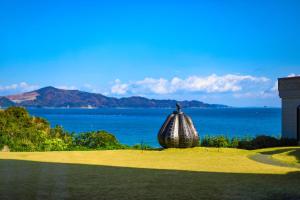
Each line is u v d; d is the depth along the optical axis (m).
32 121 24.09
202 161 15.70
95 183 10.99
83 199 9.26
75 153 18.52
